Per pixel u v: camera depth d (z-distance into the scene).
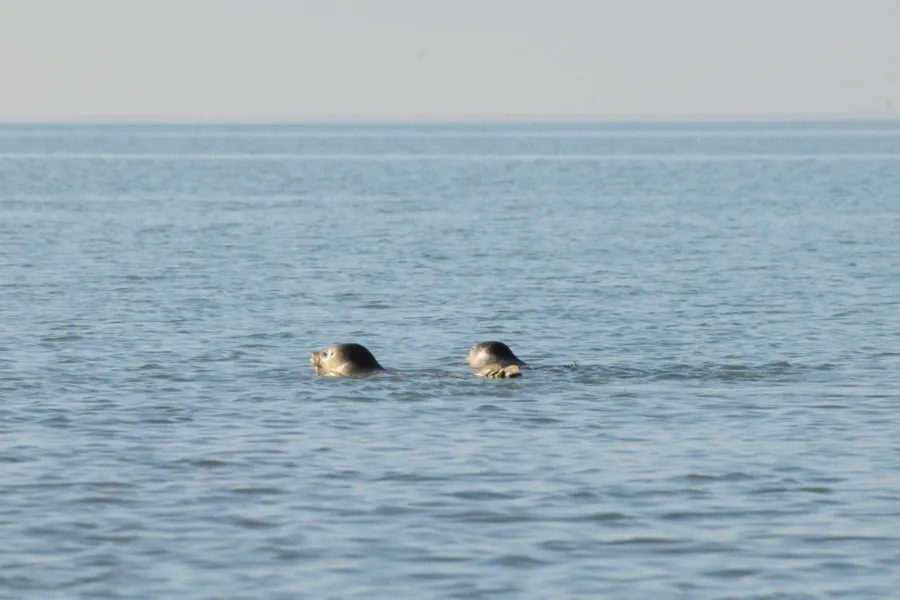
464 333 113.00
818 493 63.50
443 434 75.00
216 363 97.50
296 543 56.75
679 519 59.72
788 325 116.88
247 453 70.94
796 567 53.88
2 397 84.69
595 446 72.31
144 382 90.06
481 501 62.41
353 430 75.88
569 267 164.25
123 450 71.44
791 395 85.38
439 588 51.81
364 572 53.47
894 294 137.62
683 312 125.19
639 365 97.06
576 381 89.50
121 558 55.00
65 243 191.50
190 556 55.25
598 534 57.84
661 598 50.78
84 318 119.44
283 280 149.62
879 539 56.97
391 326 116.75
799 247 190.12
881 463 68.69
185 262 167.75
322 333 112.31
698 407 81.69
